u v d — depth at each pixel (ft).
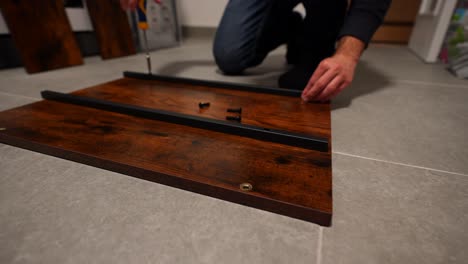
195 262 0.97
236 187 1.23
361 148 1.78
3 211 1.18
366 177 1.47
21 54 3.73
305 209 1.12
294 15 4.02
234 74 3.83
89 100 2.17
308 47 3.10
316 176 1.32
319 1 2.78
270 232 1.09
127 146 1.58
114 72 3.97
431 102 2.71
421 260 0.99
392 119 2.26
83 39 5.33
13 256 0.99
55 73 3.90
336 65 2.06
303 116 2.04
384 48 7.06
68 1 4.70
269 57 5.34
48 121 1.91
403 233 1.11
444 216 1.20
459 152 1.75
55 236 1.07
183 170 1.35
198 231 1.09
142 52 5.99
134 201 1.25
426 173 1.51
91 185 1.35
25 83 3.32
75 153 1.52
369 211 1.22
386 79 3.68
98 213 1.18
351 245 1.05
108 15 5.12
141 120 1.94
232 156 1.48
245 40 3.42
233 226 1.12
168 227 1.11
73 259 0.98
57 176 1.42
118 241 1.05
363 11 2.20
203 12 8.17
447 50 4.77
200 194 1.29
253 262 0.97
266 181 1.28
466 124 2.19
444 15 4.54
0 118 1.95
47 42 4.06
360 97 2.85
